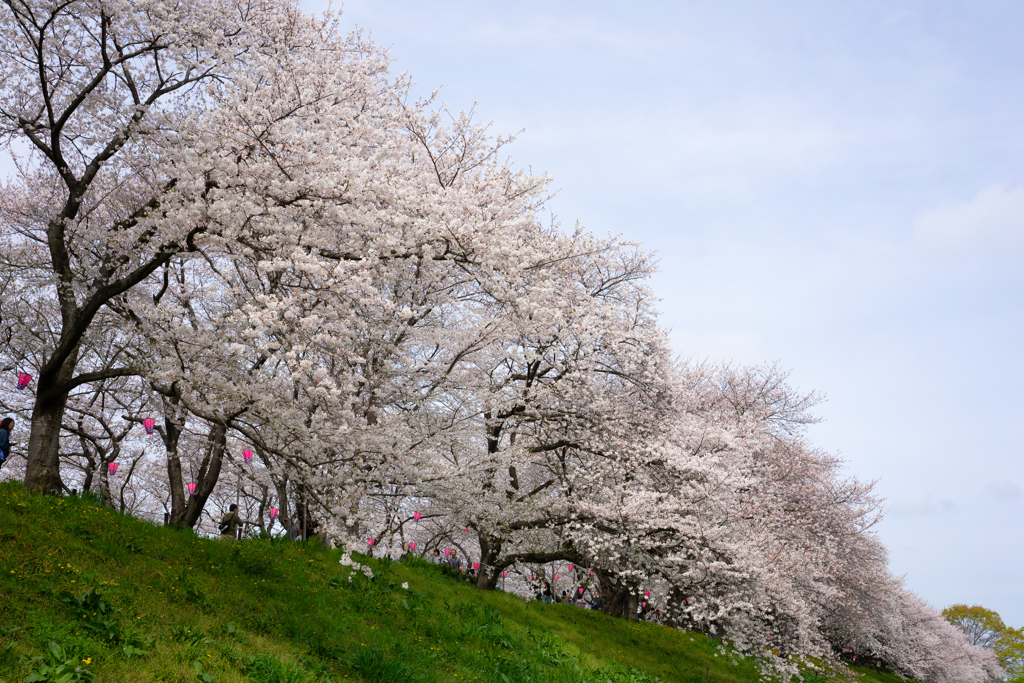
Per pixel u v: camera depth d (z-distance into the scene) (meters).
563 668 12.30
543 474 20.73
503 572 20.89
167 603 7.95
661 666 16.31
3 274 11.92
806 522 22.08
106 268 10.54
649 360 18.34
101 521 9.46
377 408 13.45
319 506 9.62
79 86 11.40
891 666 41.69
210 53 11.02
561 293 15.43
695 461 16.31
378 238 9.64
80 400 17.05
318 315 9.11
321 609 9.98
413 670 8.98
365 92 12.30
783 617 17.25
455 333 15.18
